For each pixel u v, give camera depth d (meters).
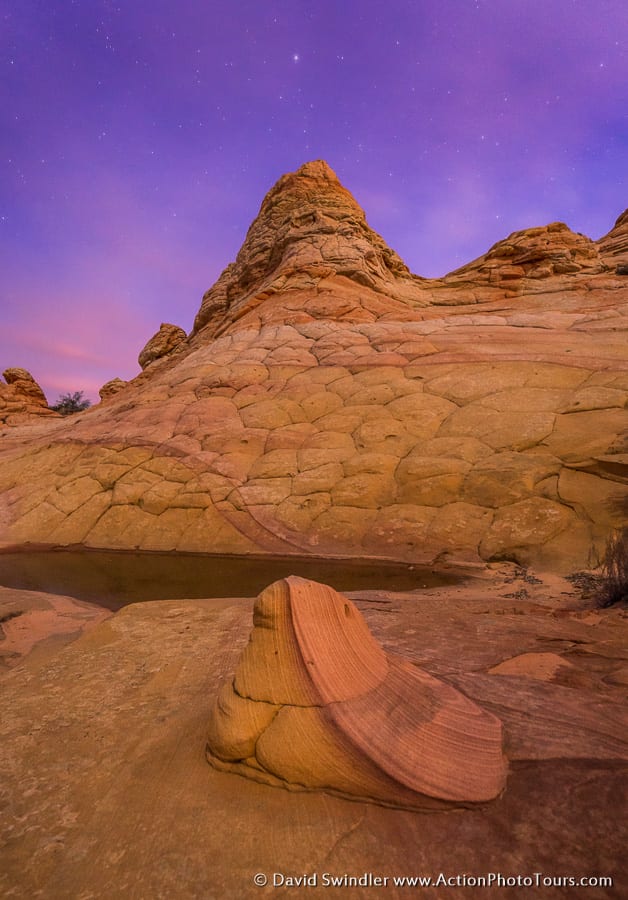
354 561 10.12
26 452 20.33
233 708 2.68
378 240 32.81
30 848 2.12
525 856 1.89
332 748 2.34
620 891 1.71
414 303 29.20
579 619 5.24
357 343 20.31
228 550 11.62
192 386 19.81
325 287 26.88
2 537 14.43
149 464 15.51
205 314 37.03
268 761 2.45
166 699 3.69
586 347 16.14
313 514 12.19
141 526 13.49
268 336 22.72
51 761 2.87
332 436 14.78
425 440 13.51
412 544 10.41
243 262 36.03
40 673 4.37
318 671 2.58
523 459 11.36
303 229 31.06
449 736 2.47
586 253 30.61
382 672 2.77
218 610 6.44
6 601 8.02
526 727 2.76
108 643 5.19
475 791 2.21
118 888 1.87
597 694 3.17
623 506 9.34
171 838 2.13
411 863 1.91
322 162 35.94
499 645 4.36
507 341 17.84
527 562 8.97
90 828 2.24
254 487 13.54
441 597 7.05
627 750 2.51
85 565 11.12
